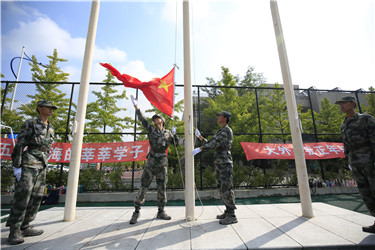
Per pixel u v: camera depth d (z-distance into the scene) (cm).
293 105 393
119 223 333
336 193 765
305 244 236
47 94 1252
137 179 1034
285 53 413
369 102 1627
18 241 251
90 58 409
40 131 291
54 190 664
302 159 371
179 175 789
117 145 720
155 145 355
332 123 1762
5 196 648
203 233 278
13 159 265
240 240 251
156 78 422
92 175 780
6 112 959
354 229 285
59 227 316
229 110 1498
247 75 2145
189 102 367
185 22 394
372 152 278
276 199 703
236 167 891
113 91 1289
